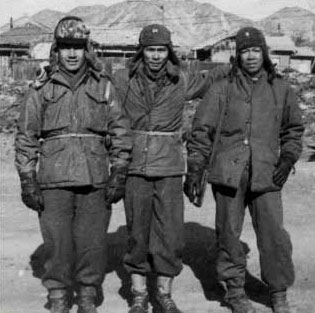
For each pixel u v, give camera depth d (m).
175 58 5.12
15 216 8.54
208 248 7.07
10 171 12.78
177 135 5.18
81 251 4.97
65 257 4.94
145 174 5.05
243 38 5.01
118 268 6.41
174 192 5.13
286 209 9.06
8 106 24.27
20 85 29.44
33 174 4.88
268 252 5.10
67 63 4.84
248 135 5.05
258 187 5.00
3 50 58.81
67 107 4.87
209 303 5.53
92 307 5.03
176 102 5.12
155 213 5.16
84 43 4.82
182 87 5.14
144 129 5.12
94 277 5.01
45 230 4.90
